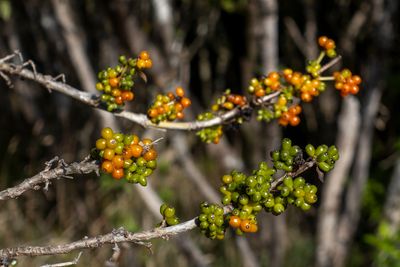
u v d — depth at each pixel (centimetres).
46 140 763
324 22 687
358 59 654
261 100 278
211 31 760
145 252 667
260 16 496
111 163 203
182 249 599
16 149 806
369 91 573
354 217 616
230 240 703
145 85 666
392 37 578
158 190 710
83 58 566
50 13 647
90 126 736
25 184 213
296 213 760
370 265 727
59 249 206
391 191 603
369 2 595
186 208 719
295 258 715
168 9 548
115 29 556
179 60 590
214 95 814
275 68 509
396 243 572
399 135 746
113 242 203
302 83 274
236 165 637
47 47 711
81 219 729
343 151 584
